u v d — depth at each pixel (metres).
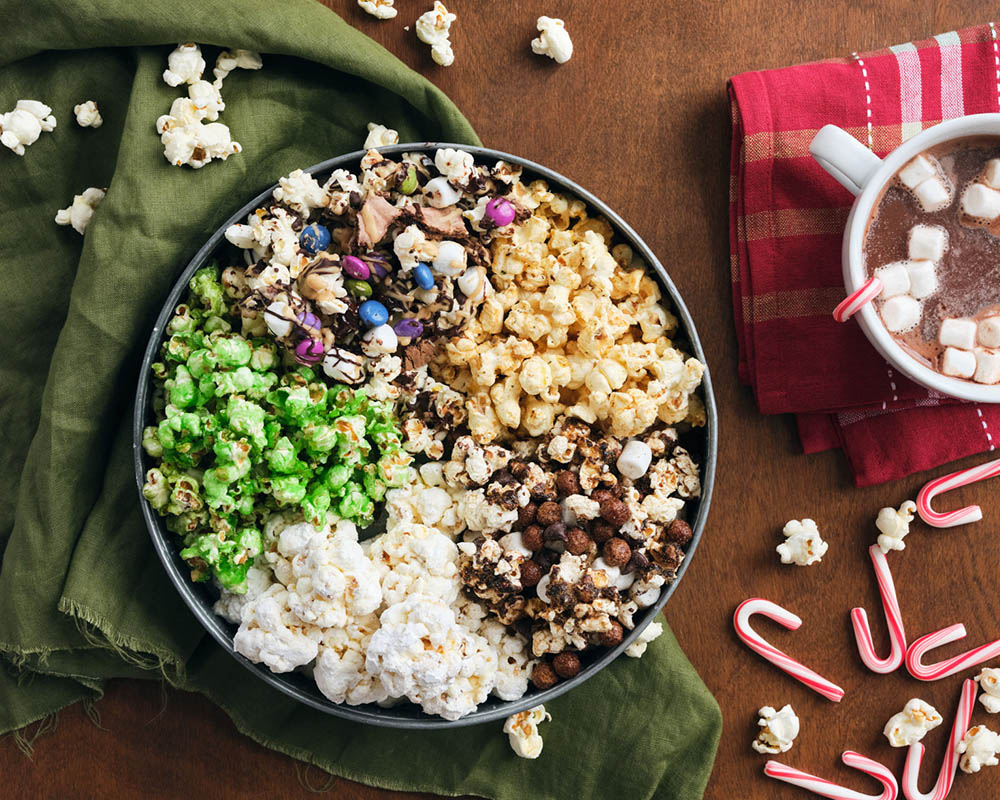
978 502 0.76
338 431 0.67
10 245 0.73
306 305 0.67
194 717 0.76
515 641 0.70
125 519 0.72
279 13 0.70
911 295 0.67
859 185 0.67
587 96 0.74
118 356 0.70
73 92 0.72
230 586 0.68
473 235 0.70
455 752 0.76
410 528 0.68
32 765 0.76
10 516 0.75
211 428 0.67
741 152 0.73
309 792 0.76
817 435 0.75
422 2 0.74
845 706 0.76
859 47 0.74
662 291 0.71
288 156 0.73
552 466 0.70
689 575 0.76
